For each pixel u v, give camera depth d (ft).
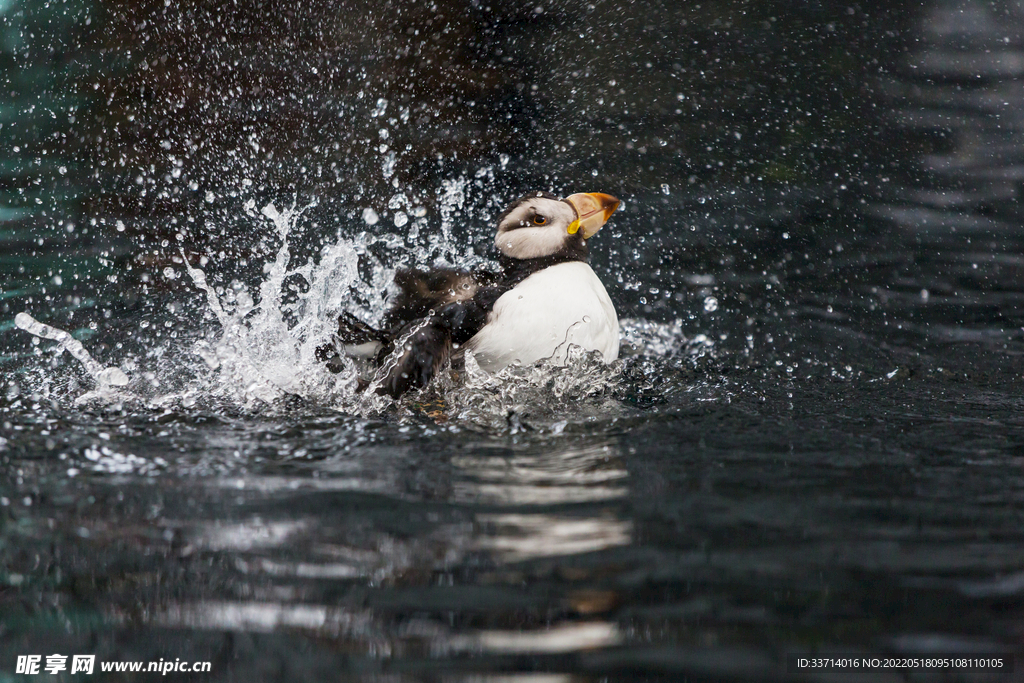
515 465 19.66
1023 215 46.01
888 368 28.53
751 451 20.59
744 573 14.61
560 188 49.37
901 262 39.60
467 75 61.46
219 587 14.30
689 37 71.10
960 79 68.90
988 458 20.15
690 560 15.03
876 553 15.29
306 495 17.88
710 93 64.39
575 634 13.00
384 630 13.14
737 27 73.92
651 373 27.89
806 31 74.59
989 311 33.91
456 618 13.38
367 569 14.83
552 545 15.64
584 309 25.26
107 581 14.53
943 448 20.85
